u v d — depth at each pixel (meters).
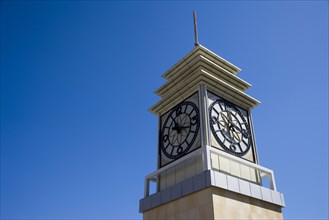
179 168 25.17
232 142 25.58
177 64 29.48
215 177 21.17
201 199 21.08
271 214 23.20
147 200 24.98
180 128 26.50
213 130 24.73
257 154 26.77
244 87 29.89
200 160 23.70
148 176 26.41
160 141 28.23
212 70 27.98
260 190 23.39
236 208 21.28
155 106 29.86
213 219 19.73
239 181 22.45
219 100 26.97
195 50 28.38
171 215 22.61
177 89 28.22
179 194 22.55
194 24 31.12
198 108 25.80
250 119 28.59
